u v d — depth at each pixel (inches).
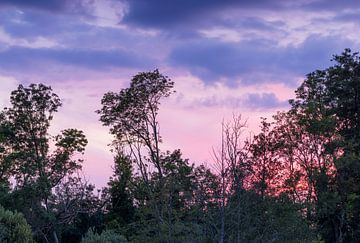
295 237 846.5
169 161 1768.0
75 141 2556.6
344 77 2041.1
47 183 2401.6
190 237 751.1
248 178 740.0
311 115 1875.0
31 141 2529.5
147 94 2313.0
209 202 727.1
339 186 1812.3
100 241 1427.2
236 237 705.6
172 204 842.2
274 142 1689.2
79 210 2475.4
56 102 2591.0
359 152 1882.4
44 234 2396.7
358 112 2006.6
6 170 2464.3
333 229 1827.0
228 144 714.8
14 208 2329.0
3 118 2541.8
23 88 2541.8
